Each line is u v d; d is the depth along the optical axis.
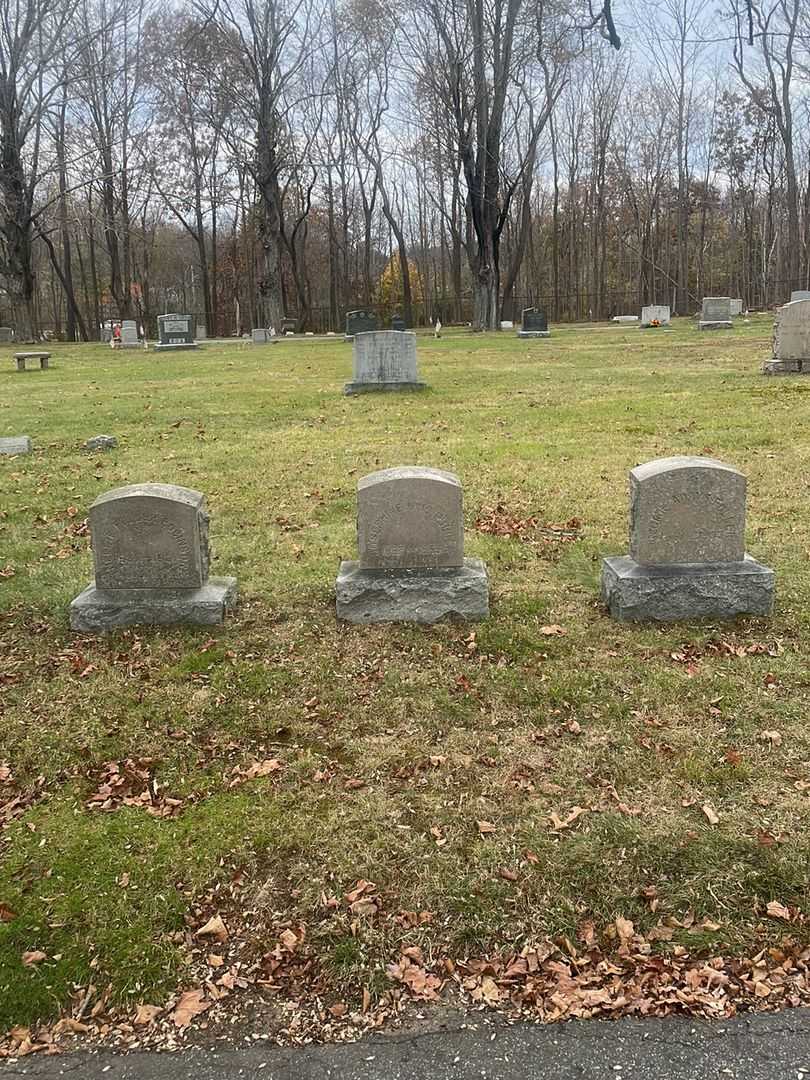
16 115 37.00
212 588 6.08
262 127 42.19
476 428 12.58
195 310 76.62
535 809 3.91
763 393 14.17
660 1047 2.81
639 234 60.62
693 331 30.31
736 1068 2.73
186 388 18.47
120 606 5.83
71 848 3.76
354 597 5.82
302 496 9.10
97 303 57.47
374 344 16.45
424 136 45.06
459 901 3.39
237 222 62.34
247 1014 2.98
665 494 5.73
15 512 8.81
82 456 11.52
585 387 16.39
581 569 6.76
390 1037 2.88
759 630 5.56
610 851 3.61
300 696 4.96
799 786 3.98
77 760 4.43
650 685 4.93
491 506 8.45
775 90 38.81
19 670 5.35
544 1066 2.76
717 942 3.18
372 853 3.66
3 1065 2.84
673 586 5.70
